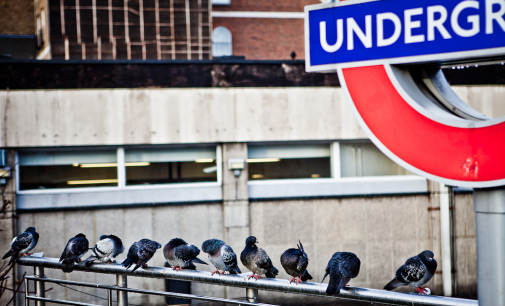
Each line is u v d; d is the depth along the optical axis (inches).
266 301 557.3
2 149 524.7
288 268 220.4
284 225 569.6
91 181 549.0
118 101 545.0
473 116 154.5
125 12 1032.2
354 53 159.5
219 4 1331.2
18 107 529.7
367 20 156.7
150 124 549.6
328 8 164.1
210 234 559.2
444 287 581.9
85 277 533.0
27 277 253.9
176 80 553.6
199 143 560.1
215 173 568.1
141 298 542.0
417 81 162.4
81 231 539.2
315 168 586.2
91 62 540.7
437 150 146.6
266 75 566.6
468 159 141.2
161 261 547.5
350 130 579.5
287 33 1370.6
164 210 552.7
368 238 580.1
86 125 540.1
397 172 598.2
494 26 137.5
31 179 539.5
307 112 572.7
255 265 234.4
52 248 533.0
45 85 534.0
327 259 573.9
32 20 1248.2
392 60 152.6
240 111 562.6
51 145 534.9
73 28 1005.2
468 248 587.8
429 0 146.2
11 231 518.9
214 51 1326.3
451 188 586.2
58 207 535.8
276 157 578.9
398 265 582.2
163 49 1055.0
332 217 576.4
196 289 548.4
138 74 548.4
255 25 1352.1
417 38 148.6
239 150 563.2
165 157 561.6
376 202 582.2
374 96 156.8
